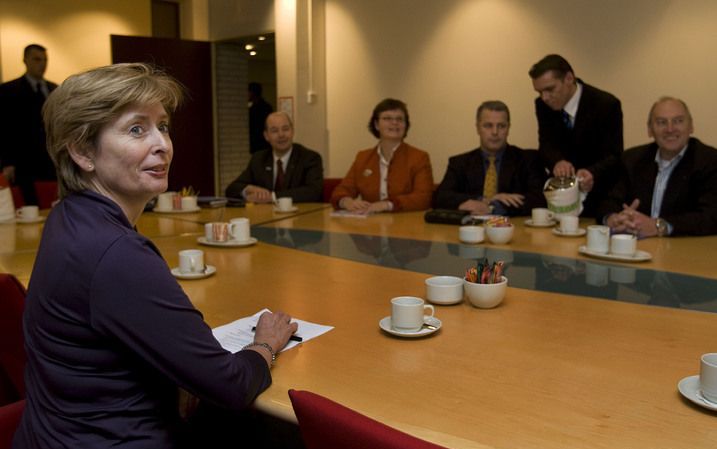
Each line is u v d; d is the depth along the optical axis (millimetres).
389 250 2338
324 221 3096
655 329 1396
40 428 1030
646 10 3934
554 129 3367
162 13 6758
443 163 5070
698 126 3828
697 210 2643
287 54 5621
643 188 2834
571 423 949
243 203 3648
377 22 5285
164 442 1058
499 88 4656
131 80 1049
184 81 6254
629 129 4113
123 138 1062
